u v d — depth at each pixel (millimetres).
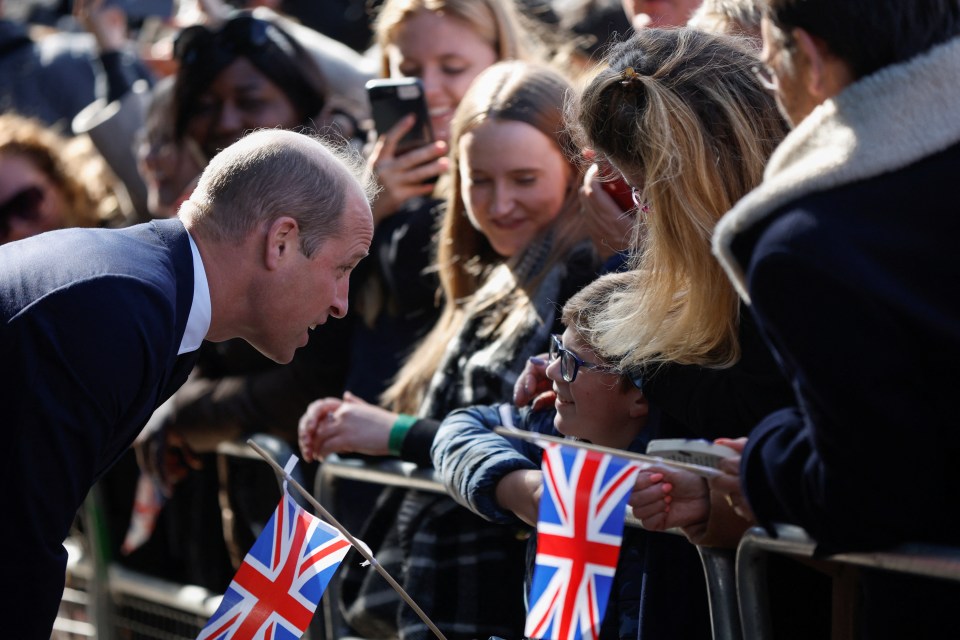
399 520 10586
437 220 11891
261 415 13008
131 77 17266
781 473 6668
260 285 8570
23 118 17828
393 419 10625
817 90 6445
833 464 6160
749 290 6242
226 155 8672
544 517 7898
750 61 8102
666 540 8297
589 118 8211
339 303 8891
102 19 17203
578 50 15164
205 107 13961
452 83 13148
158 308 7953
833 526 6406
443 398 10539
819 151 6266
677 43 8133
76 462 7652
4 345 7562
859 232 6016
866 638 7027
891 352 5930
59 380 7582
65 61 20422
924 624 6730
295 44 14102
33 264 7898
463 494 9148
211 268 8500
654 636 8203
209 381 13703
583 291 8656
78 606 16047
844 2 6125
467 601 9961
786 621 8109
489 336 10320
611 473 7770
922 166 6109
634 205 9453
